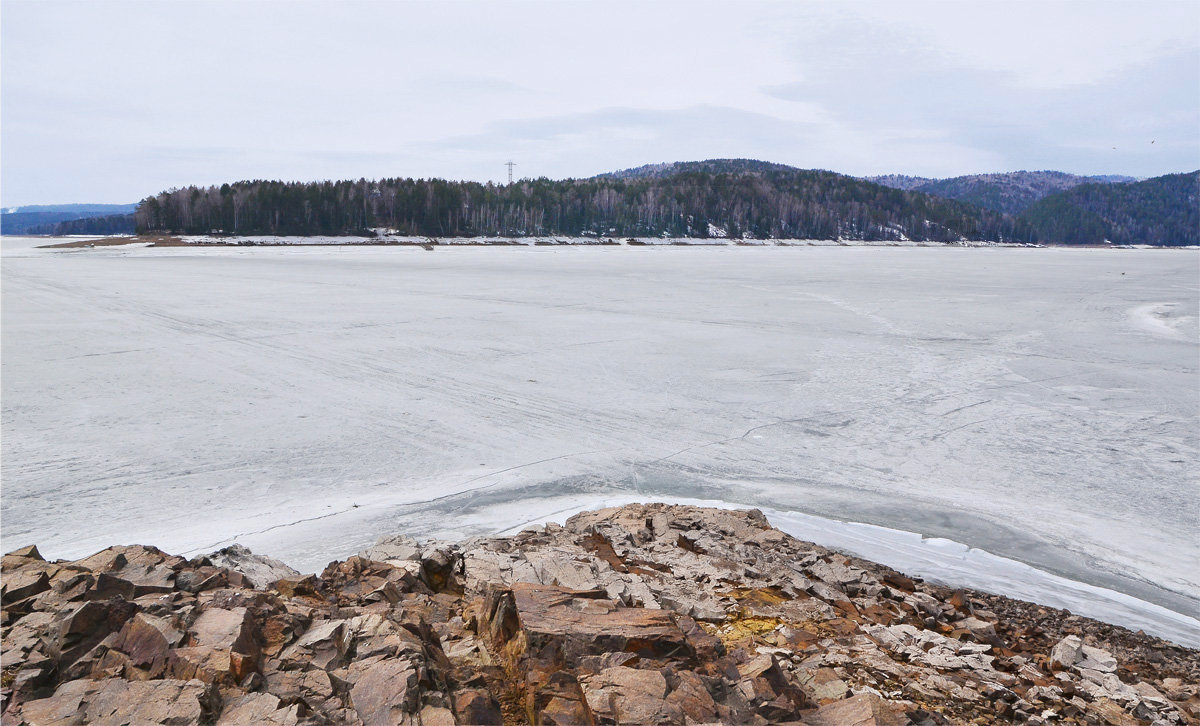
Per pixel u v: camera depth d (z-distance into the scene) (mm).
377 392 18719
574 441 15133
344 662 4379
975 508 12047
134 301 37750
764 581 7707
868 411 17984
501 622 5133
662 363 23344
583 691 4094
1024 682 5957
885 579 8609
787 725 4141
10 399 17141
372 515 10883
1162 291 54062
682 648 4805
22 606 4734
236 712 3664
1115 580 9664
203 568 5738
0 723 3492
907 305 42281
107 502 11109
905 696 5262
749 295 47031
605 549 8469
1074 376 22281
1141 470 13961
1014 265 100625
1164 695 6191
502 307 37781
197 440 14438
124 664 4070
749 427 16469
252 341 25828
